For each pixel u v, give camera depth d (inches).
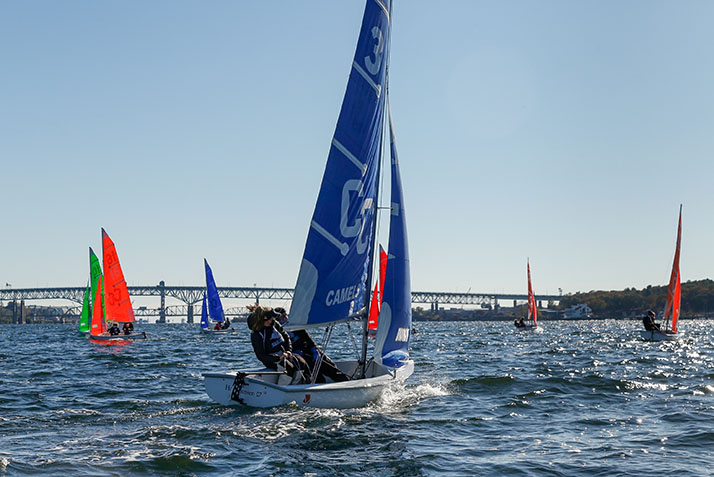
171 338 2343.8
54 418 470.9
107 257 1791.3
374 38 524.1
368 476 320.8
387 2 534.0
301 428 417.1
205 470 328.2
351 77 508.4
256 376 484.4
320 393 465.7
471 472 329.1
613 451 374.3
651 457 360.5
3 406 534.9
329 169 505.7
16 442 389.7
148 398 578.6
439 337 2485.2
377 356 543.5
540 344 1754.4
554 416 490.3
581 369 869.2
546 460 353.7
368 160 525.0
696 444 391.9
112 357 1162.0
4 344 1911.9
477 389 637.9
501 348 1524.4
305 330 519.8
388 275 559.5
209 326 2878.9
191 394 606.2
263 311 487.2
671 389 637.3
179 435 401.1
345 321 517.7
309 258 502.6
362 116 517.3
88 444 382.0
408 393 598.9
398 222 566.9
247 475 320.2
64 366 954.1
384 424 442.3
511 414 496.4
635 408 527.5
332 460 348.5
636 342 1861.5
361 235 520.7
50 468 327.6
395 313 554.9
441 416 481.4
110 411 502.0
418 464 342.6
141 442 385.4
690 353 1279.5
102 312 1857.8
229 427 419.2
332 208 508.1
